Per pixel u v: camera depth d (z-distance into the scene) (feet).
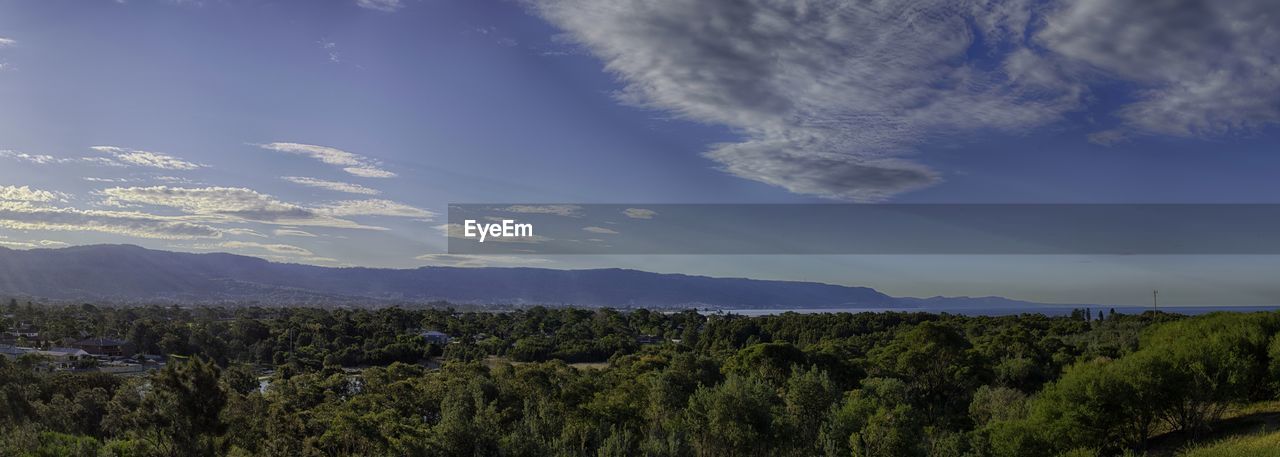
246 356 359.05
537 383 162.91
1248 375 126.52
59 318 481.87
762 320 444.14
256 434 122.83
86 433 161.17
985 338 309.83
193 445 90.53
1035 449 117.19
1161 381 113.80
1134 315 366.22
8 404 150.41
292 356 332.19
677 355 231.09
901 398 165.89
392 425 115.85
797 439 137.49
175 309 603.67
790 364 214.90
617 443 119.34
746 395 130.52
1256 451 90.48
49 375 209.77
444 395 165.58
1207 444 107.45
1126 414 115.85
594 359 366.84
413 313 526.57
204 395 92.94
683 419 139.85
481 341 413.39
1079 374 123.95
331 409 152.56
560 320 543.80
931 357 220.43
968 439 129.39
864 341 341.82
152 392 92.89
